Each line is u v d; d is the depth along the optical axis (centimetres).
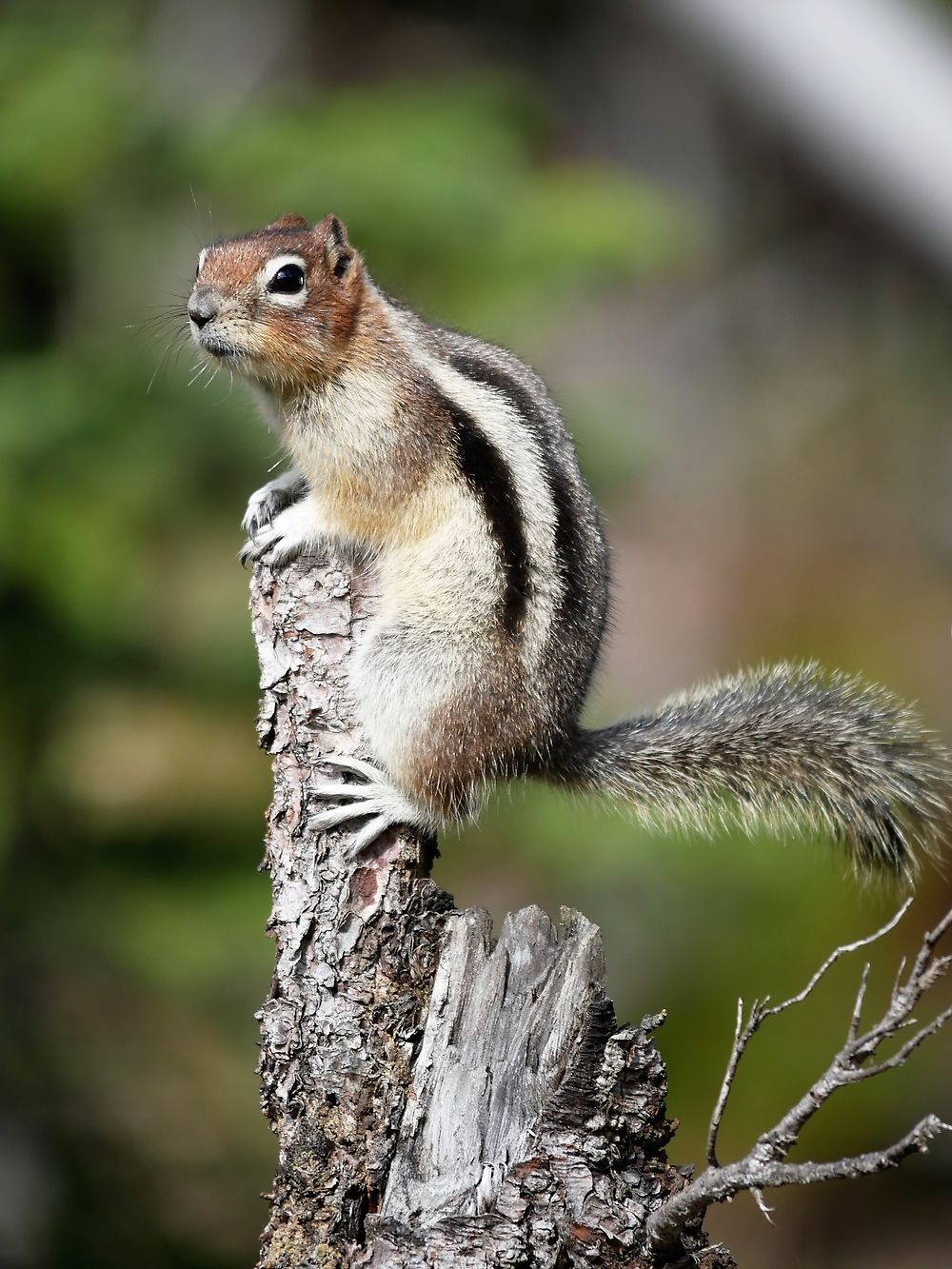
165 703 1482
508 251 1492
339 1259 718
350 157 1465
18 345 1489
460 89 1587
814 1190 1719
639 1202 704
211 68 2023
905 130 966
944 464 2219
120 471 1402
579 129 2283
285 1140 757
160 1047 1462
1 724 1416
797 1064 1562
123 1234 1374
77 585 1345
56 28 1523
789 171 2242
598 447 1555
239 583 1490
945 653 1897
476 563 949
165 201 1512
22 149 1437
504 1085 730
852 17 970
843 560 2098
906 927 1602
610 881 1527
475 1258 686
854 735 977
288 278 988
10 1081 1422
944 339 2278
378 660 885
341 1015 773
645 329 2391
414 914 797
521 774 965
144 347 1422
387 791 820
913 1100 1634
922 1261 1639
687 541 2144
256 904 1356
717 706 1012
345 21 2180
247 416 1416
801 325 2362
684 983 1592
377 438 987
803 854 1577
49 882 1418
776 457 2252
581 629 973
